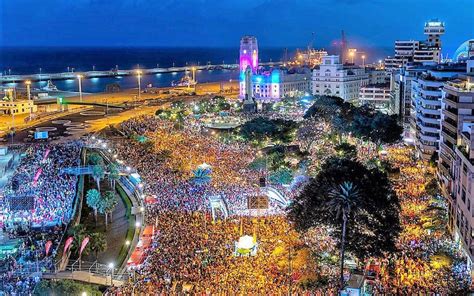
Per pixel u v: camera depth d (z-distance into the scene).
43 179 173.12
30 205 138.50
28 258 110.88
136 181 167.75
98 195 140.25
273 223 124.19
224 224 123.31
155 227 122.94
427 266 100.69
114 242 126.44
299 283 93.62
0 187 164.38
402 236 116.25
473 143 108.81
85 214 148.25
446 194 136.12
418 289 91.06
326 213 104.25
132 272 102.44
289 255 101.00
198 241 112.38
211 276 95.75
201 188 153.38
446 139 152.12
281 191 147.12
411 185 158.62
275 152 180.62
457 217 116.88
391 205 107.44
